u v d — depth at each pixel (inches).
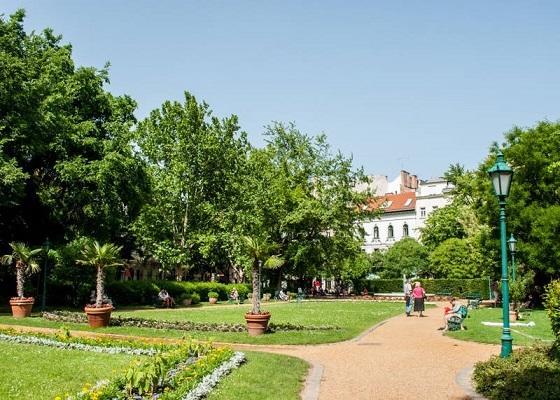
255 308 712.4
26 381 387.2
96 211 1302.9
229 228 1940.2
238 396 357.1
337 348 618.5
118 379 344.8
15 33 1220.5
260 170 2036.2
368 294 2417.6
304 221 2011.6
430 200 3297.2
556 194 1390.3
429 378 437.7
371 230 3521.2
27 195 1274.6
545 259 1310.3
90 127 1268.5
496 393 364.8
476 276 2170.3
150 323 781.9
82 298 1218.6
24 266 958.4
